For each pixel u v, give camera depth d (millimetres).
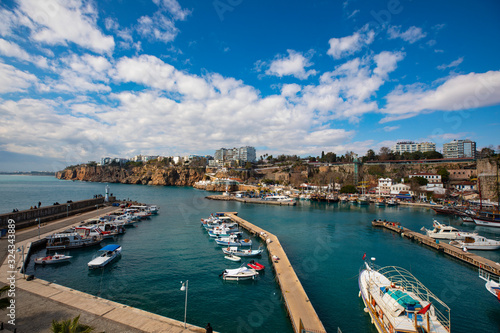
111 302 25422
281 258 42281
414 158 189000
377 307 25688
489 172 102812
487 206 94312
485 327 26406
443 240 56781
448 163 155125
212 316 27328
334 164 197250
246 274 36219
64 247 47562
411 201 125250
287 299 29031
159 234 61438
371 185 161875
